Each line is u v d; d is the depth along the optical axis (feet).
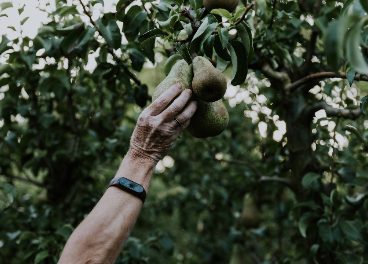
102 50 5.94
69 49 5.27
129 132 7.48
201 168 10.77
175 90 3.38
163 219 16.35
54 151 8.25
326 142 6.97
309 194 5.79
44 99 8.09
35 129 8.27
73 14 5.40
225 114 3.83
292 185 6.12
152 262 10.40
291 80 5.60
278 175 7.38
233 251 10.95
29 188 13.30
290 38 6.06
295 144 5.75
